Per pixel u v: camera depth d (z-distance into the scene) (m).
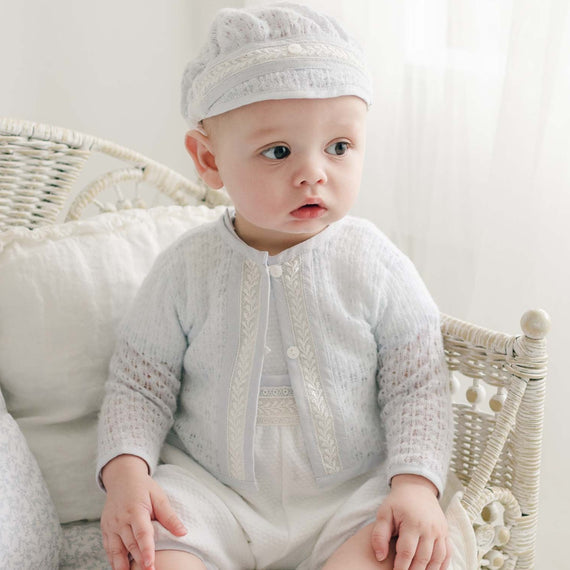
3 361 1.11
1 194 1.21
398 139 1.52
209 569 0.90
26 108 1.58
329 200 0.90
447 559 0.85
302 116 0.87
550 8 1.18
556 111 1.22
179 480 0.96
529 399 0.94
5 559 0.90
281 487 0.97
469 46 1.35
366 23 1.48
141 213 1.25
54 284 1.12
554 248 1.27
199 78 0.93
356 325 0.98
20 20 1.53
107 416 1.01
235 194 0.92
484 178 1.41
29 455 1.03
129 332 1.05
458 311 1.47
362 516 0.91
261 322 0.96
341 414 0.97
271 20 0.89
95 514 1.10
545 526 1.43
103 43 1.66
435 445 0.93
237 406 0.96
